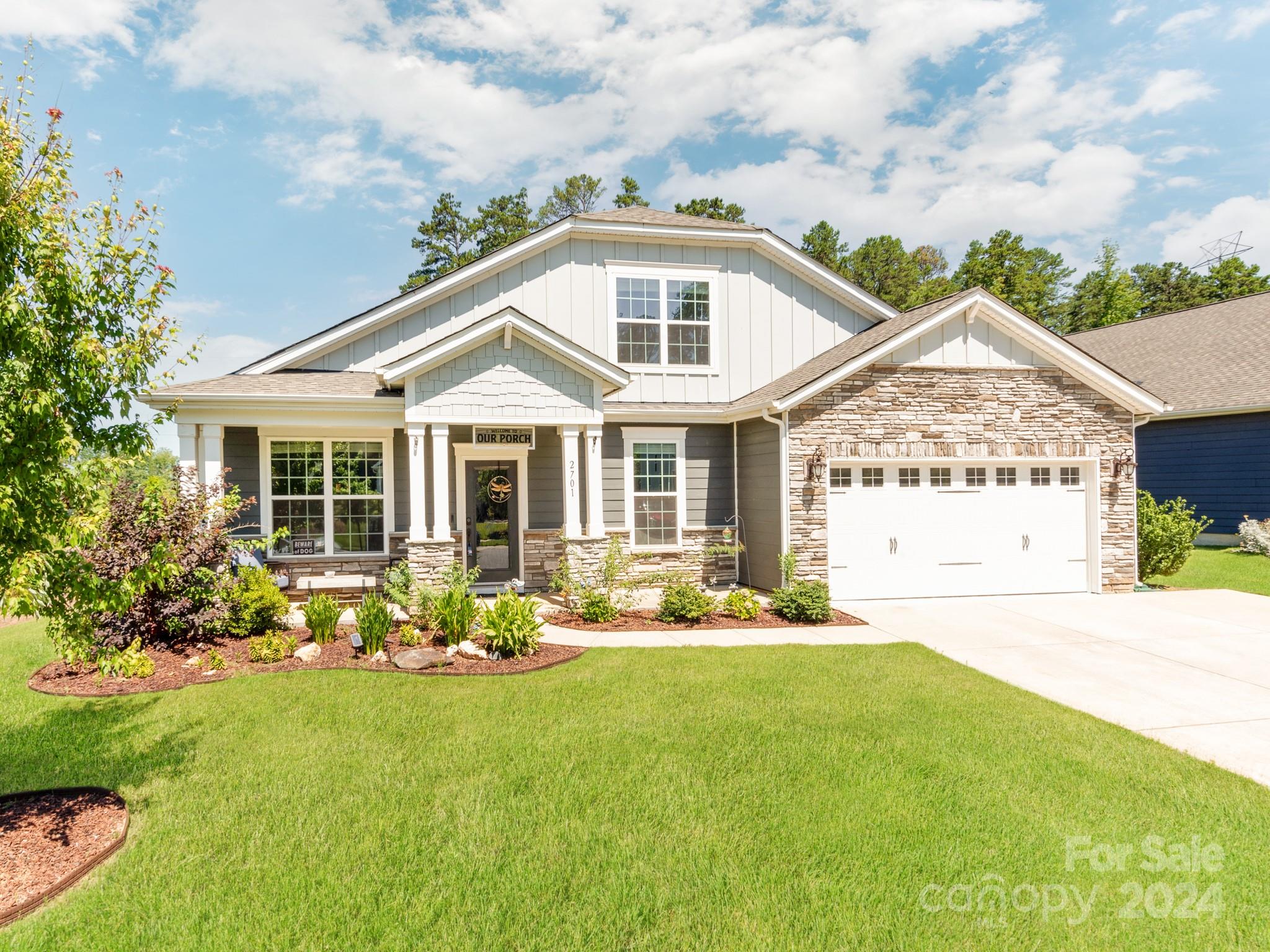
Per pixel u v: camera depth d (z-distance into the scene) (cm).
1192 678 788
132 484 862
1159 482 2155
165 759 548
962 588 1319
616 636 998
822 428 1261
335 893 374
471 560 1376
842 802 479
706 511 1481
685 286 1532
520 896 372
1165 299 5388
